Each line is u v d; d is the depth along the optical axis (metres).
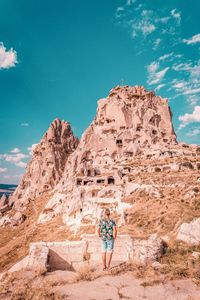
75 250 14.35
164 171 78.50
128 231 43.84
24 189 145.50
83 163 99.81
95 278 10.41
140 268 11.20
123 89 131.00
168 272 10.43
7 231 103.81
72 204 78.12
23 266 13.04
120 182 78.38
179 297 8.16
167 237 17.38
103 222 12.20
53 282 9.84
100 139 114.69
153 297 8.27
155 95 129.38
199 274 10.09
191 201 51.81
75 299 8.16
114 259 14.36
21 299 8.34
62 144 159.88
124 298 8.21
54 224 79.62
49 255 13.90
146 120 116.00
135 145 106.75
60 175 142.88
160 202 56.91
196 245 14.46
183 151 96.12
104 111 125.25
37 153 156.50
